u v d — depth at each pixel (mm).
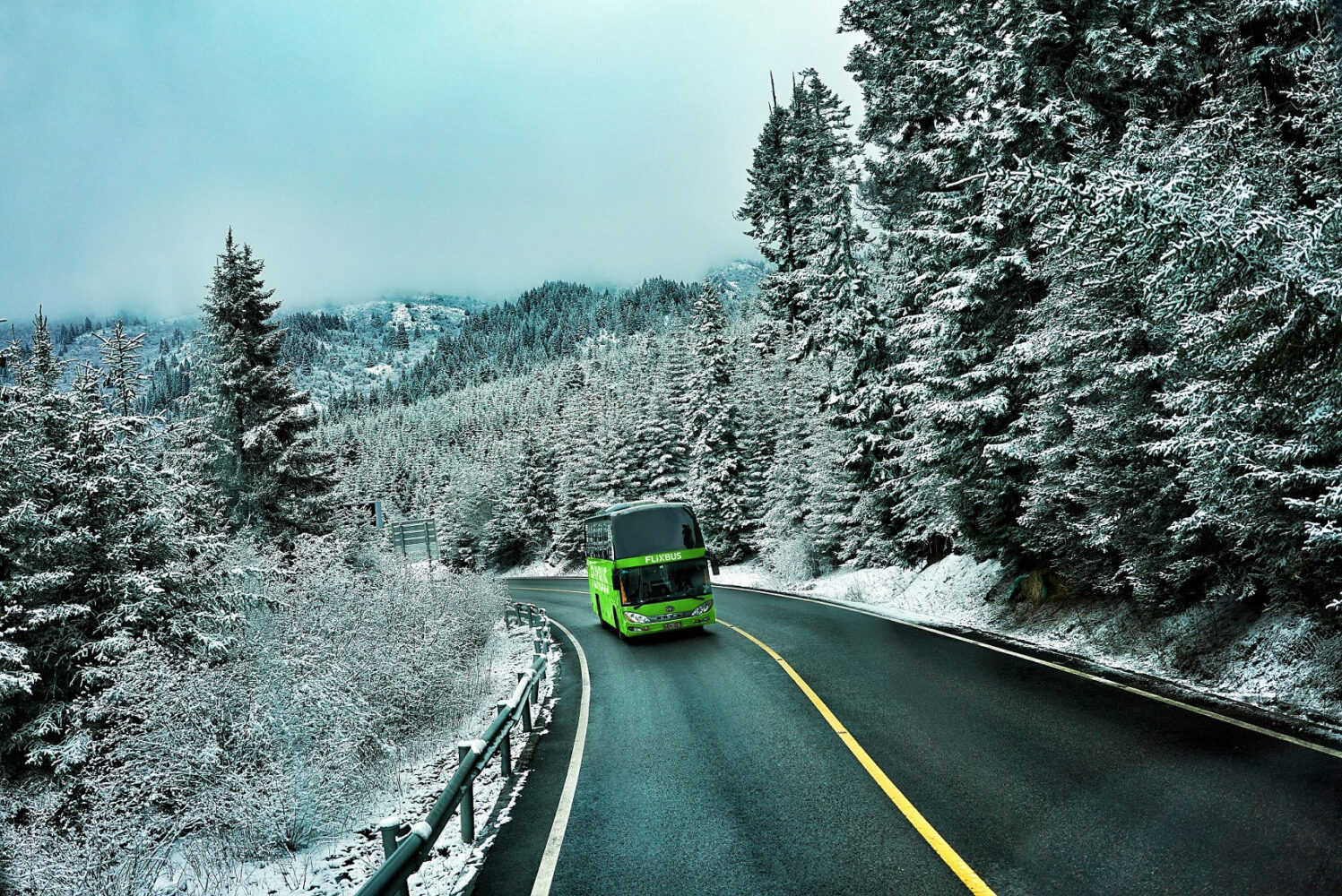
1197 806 5801
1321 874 4535
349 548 27344
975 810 6270
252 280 30875
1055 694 9812
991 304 16078
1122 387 11180
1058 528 13500
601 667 16703
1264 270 6438
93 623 12953
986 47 15539
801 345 30562
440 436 197500
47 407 13617
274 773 7371
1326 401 6664
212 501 27391
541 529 74875
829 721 9719
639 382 64812
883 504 27234
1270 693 8609
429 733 11484
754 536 45969
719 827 6551
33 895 5984
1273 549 8742
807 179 40219
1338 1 9102
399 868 4734
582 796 7871
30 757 10984
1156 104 14062
